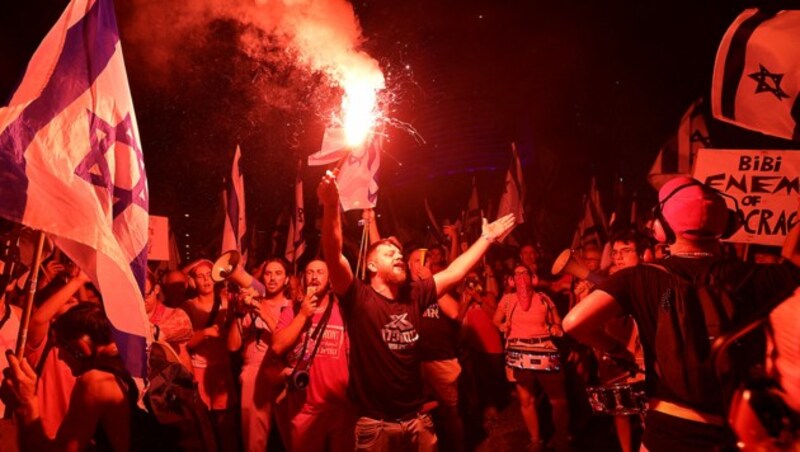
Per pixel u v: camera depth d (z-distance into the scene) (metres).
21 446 3.21
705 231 3.28
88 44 3.75
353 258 11.70
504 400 9.90
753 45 4.99
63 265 5.65
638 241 6.61
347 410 5.67
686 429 3.03
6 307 4.21
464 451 7.64
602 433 8.27
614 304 3.32
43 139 3.47
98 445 3.32
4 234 4.17
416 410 4.65
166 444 3.38
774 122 4.94
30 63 3.68
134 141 3.86
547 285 10.21
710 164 5.84
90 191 3.45
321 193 4.30
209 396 6.69
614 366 5.94
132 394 3.36
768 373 2.22
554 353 7.66
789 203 5.63
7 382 3.20
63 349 3.40
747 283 3.09
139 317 3.37
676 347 3.06
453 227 9.18
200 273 6.97
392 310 4.57
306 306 5.52
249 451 6.37
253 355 6.42
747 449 2.19
